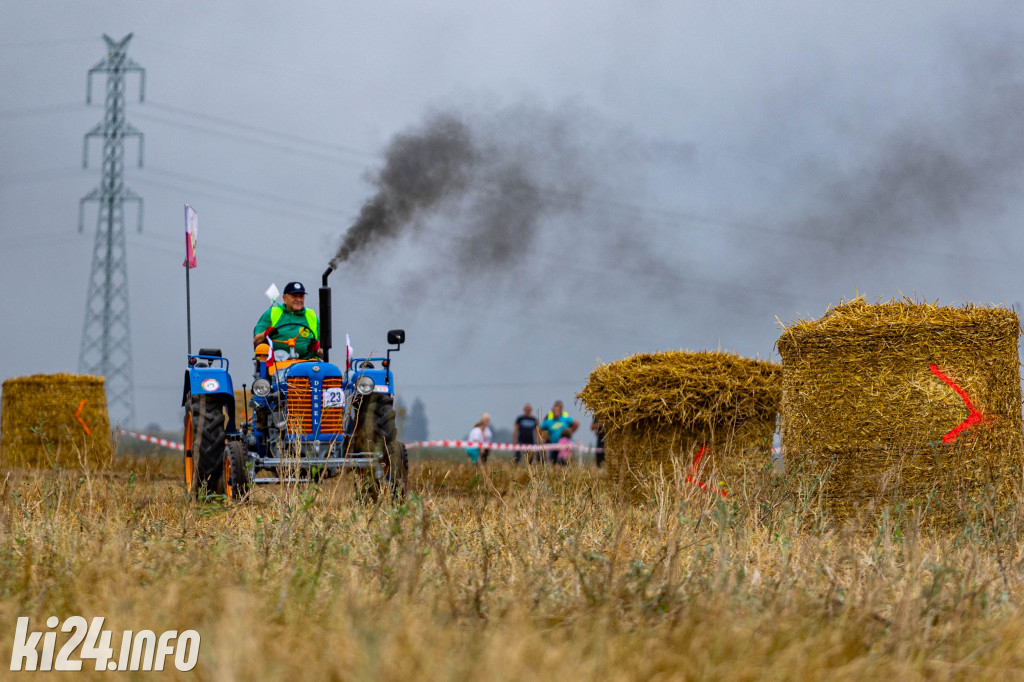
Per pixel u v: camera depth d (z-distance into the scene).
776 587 16.61
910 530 19.86
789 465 27.16
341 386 32.66
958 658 14.38
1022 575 19.36
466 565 19.03
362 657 11.91
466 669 11.91
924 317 26.39
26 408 54.50
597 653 12.62
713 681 12.48
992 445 25.98
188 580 16.14
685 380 31.80
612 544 20.86
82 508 25.02
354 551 19.66
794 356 27.56
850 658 13.88
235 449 30.92
